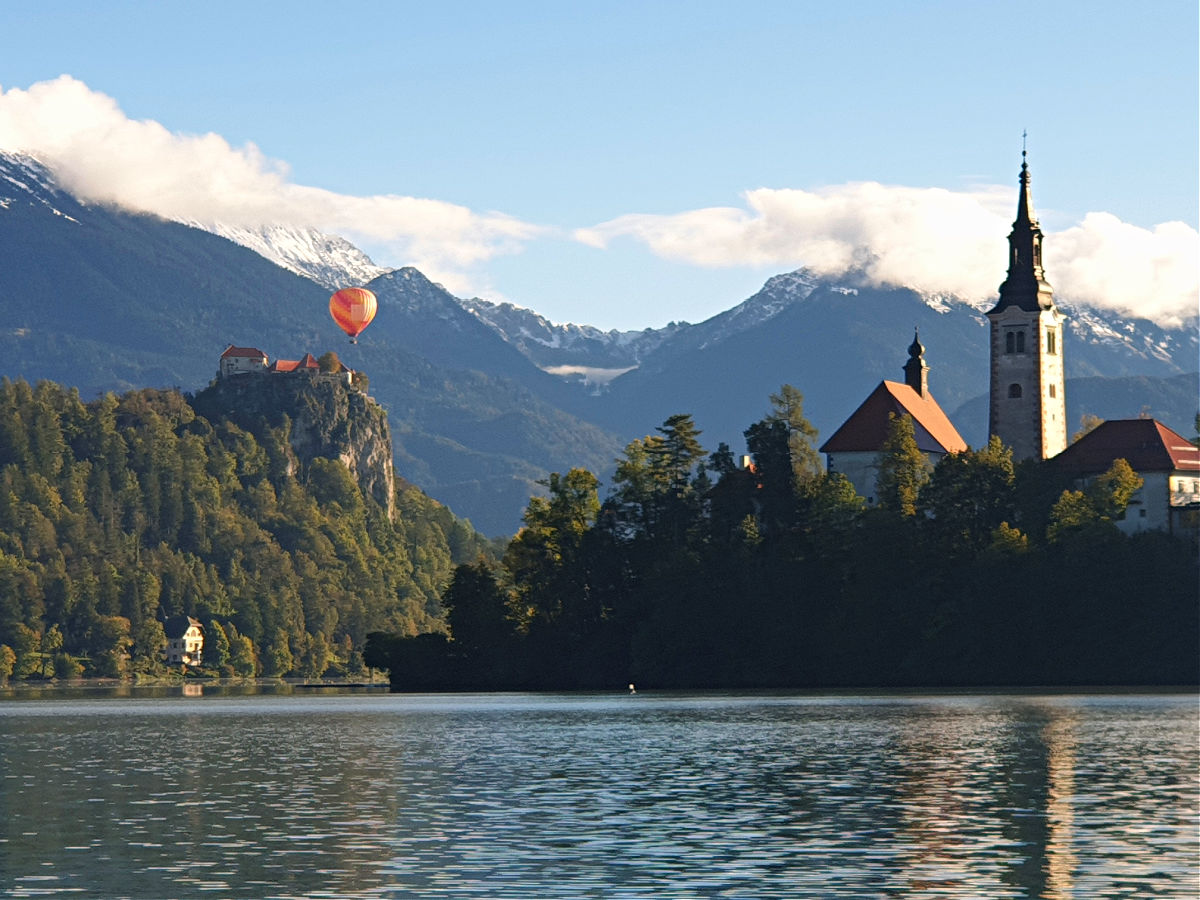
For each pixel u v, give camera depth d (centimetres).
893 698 19062
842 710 16525
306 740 13038
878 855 6394
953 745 11612
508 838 6881
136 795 8688
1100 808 7806
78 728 15588
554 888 5728
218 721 16700
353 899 5553
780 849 6544
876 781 9144
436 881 5862
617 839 6850
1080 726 13500
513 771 9931
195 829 7219
